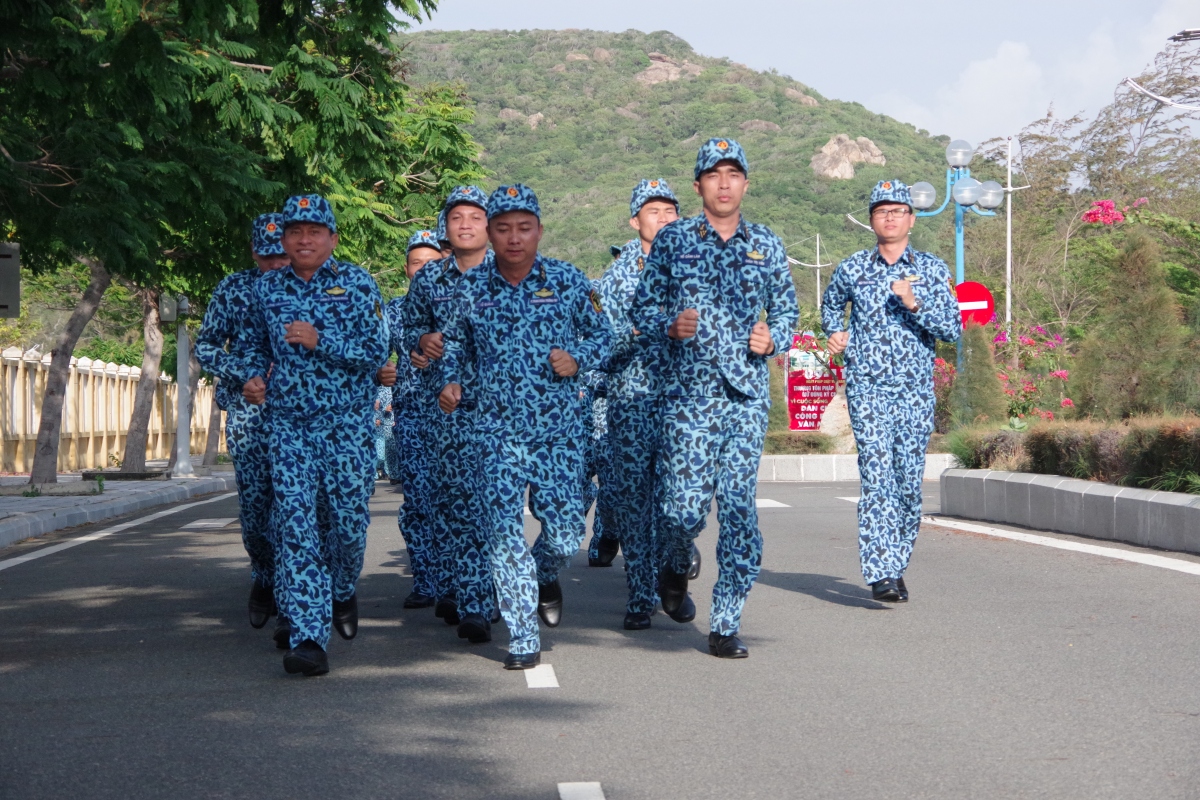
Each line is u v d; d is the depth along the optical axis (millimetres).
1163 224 29766
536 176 188000
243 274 7918
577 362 6824
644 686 6469
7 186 12805
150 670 7004
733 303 6938
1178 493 10609
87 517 17781
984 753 5203
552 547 7051
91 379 38812
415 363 7805
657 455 7574
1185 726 5492
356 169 16797
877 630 7773
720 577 7152
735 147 6879
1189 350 14523
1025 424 18406
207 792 4844
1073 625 7660
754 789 4809
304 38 12172
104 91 11531
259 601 8336
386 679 6695
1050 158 56781
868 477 8797
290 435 6859
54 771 5117
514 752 5328
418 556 9070
